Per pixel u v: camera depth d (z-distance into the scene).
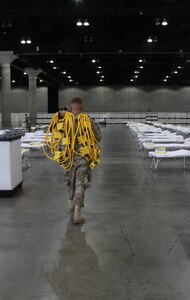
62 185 6.75
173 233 4.04
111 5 18.20
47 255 3.43
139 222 4.45
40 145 10.07
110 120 45.69
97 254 3.44
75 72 39.34
